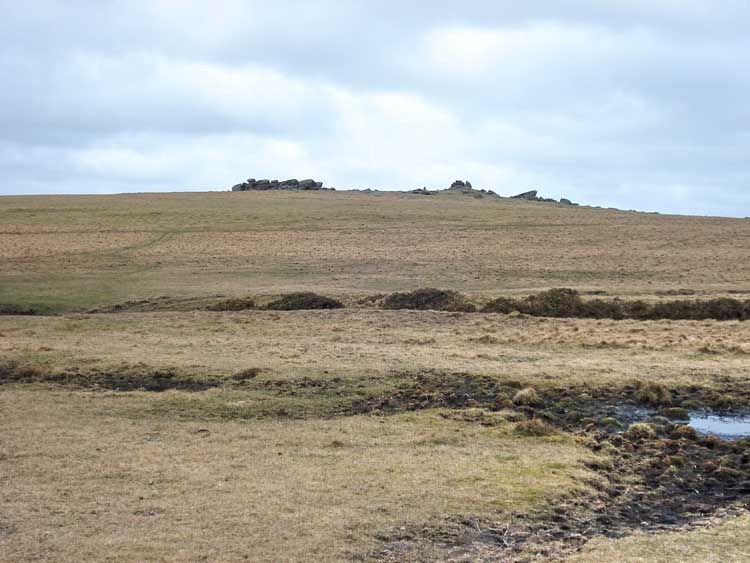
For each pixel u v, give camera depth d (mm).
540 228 86375
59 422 19875
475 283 51812
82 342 31062
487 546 12234
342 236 79688
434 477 15375
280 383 23859
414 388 23422
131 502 13781
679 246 70750
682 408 21656
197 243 74562
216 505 13617
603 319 37500
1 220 91062
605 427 19969
